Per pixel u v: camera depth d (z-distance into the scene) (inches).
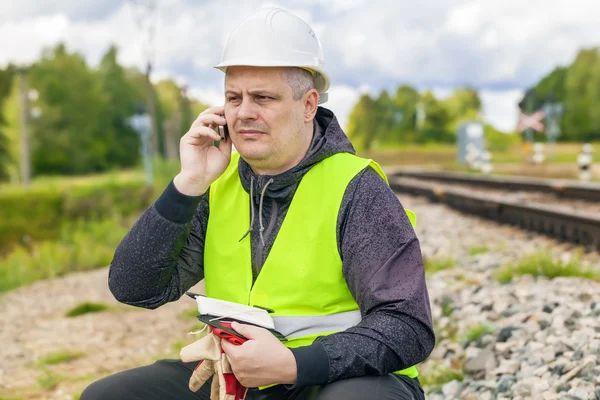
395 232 80.3
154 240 83.1
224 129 87.0
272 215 85.5
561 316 167.3
